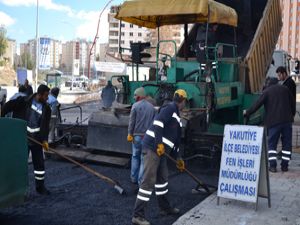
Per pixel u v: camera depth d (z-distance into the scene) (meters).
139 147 7.05
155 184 5.66
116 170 8.39
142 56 9.70
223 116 10.20
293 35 85.69
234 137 6.11
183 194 6.80
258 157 5.91
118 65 23.94
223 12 9.01
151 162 5.30
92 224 5.36
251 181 5.91
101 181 7.54
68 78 73.31
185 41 10.61
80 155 8.95
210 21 8.62
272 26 12.16
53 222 5.42
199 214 5.68
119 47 9.93
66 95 40.47
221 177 6.12
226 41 11.25
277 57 15.20
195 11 8.37
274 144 8.10
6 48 81.94
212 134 7.93
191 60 9.80
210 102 8.48
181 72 9.30
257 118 11.11
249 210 5.87
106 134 8.66
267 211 5.83
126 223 5.40
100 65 24.39
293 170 8.32
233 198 6.00
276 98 8.02
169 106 5.46
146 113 7.02
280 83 8.81
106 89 13.04
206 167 8.16
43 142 6.54
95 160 8.72
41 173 6.60
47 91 6.51
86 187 7.14
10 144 5.12
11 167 5.14
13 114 6.56
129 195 6.69
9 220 5.48
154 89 9.05
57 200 6.39
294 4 84.25
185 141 7.92
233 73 9.91
